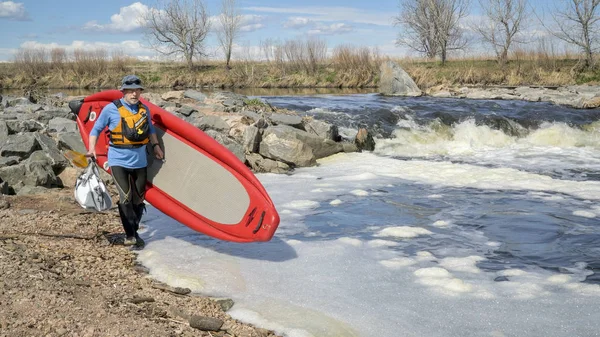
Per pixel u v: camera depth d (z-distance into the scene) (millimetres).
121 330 3904
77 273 5086
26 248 5562
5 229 6285
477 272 5688
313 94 29250
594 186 9617
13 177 8281
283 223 7391
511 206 8328
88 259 5543
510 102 21234
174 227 6996
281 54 41188
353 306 4773
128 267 5570
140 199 6020
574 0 33031
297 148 11273
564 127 15766
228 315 4574
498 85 33656
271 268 5656
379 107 18031
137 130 5758
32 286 4465
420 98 24516
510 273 5664
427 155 13305
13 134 10188
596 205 8359
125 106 5762
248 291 5062
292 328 4312
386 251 6316
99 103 6441
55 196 7965
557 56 35625
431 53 46125
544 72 34125
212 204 6020
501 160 12570
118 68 43500
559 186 9641
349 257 6066
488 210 8117
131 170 5871
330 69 40562
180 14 42812
